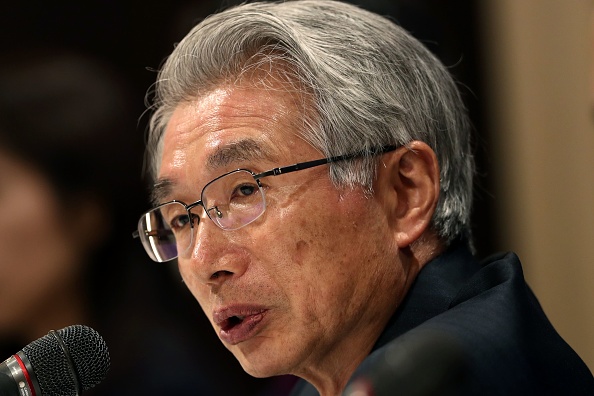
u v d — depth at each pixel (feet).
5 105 36.81
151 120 23.86
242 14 21.61
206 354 37.11
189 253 21.49
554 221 39.70
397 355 14.15
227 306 20.21
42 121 36.78
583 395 17.87
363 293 20.30
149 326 36.81
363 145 20.31
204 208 20.35
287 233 19.89
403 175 20.92
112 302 36.76
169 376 36.17
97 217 36.86
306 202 19.95
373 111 20.53
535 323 18.57
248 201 20.22
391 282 20.63
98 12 42.09
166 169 21.16
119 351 36.37
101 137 37.55
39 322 35.83
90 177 36.94
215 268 20.10
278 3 22.63
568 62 38.75
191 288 22.27
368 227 20.31
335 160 20.10
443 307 20.18
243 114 20.33
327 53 20.70
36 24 41.42
